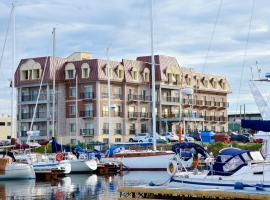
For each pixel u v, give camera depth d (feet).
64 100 302.66
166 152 176.14
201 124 348.18
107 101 296.92
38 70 310.24
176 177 88.22
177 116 330.95
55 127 302.45
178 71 337.93
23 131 313.12
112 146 198.08
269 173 78.38
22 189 128.57
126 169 182.09
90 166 177.17
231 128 380.17
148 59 327.47
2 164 153.69
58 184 140.77
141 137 276.62
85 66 295.89
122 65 307.17
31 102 310.86
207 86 363.97
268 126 82.48
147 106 321.11
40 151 225.97
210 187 82.53
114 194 113.80
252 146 193.47
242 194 74.13
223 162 84.58
